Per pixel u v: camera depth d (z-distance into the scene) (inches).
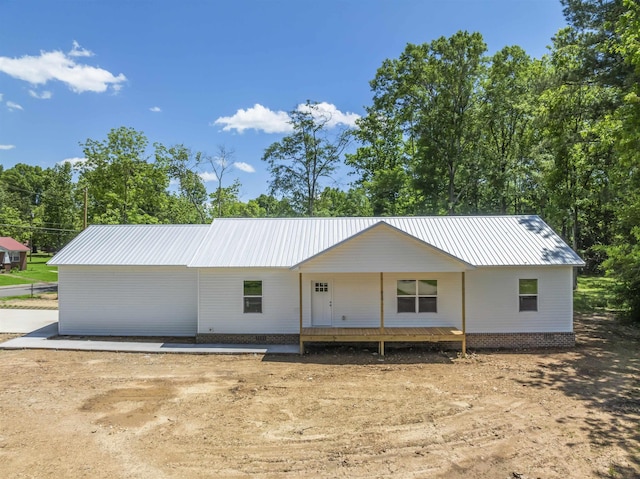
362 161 1971.0
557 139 895.1
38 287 1531.7
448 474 281.3
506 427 355.6
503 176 1280.8
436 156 1343.5
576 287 1306.6
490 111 1282.0
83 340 679.7
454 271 602.2
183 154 1844.2
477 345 645.9
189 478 276.4
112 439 332.8
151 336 708.7
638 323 820.0
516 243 689.0
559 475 280.1
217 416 379.9
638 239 794.8
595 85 824.9
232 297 657.6
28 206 3083.2
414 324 655.1
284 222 786.8
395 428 353.7
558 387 458.9
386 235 607.5
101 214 1589.6
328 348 636.1
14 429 350.9
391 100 1421.0
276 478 276.4
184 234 798.5
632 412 386.9
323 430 350.3
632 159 651.5
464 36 1267.2
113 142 1676.9
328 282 659.4
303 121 1631.4
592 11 789.2
